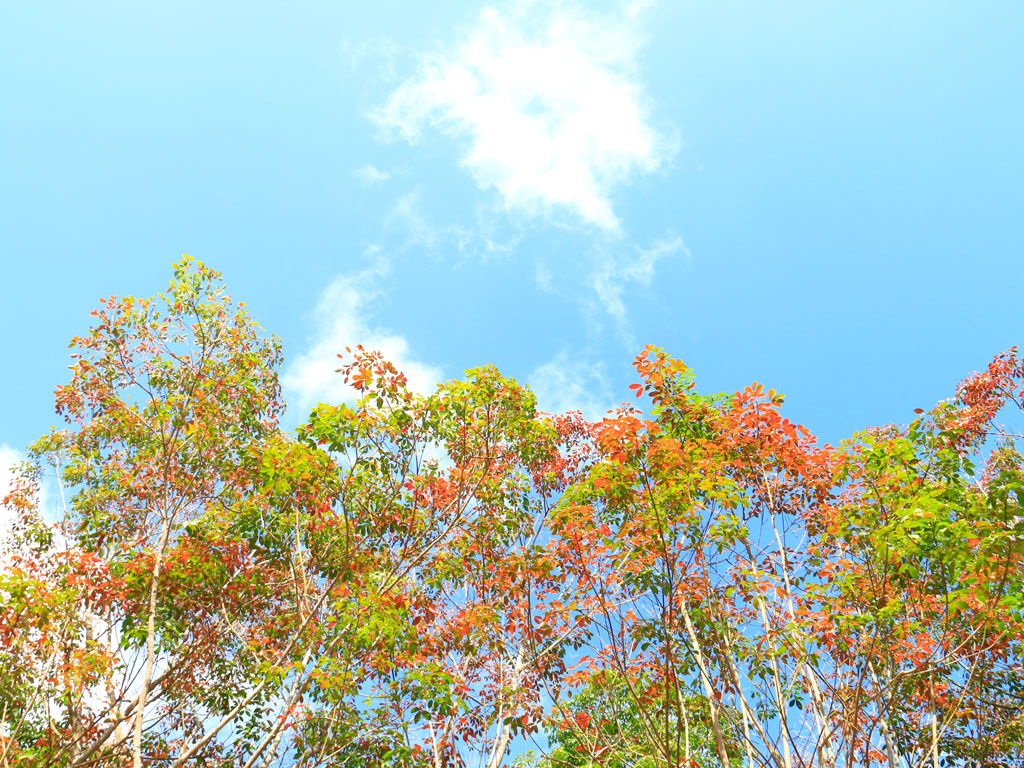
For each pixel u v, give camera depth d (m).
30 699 9.91
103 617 11.22
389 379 11.30
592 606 8.77
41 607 8.87
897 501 7.44
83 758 10.12
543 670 9.68
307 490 10.92
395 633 9.62
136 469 13.57
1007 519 6.50
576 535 8.70
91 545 13.66
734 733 9.01
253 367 15.17
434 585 10.90
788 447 8.84
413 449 11.48
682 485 7.98
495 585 10.37
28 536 14.02
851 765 6.55
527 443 12.05
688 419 9.56
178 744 11.71
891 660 7.76
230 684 12.01
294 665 9.66
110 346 14.20
